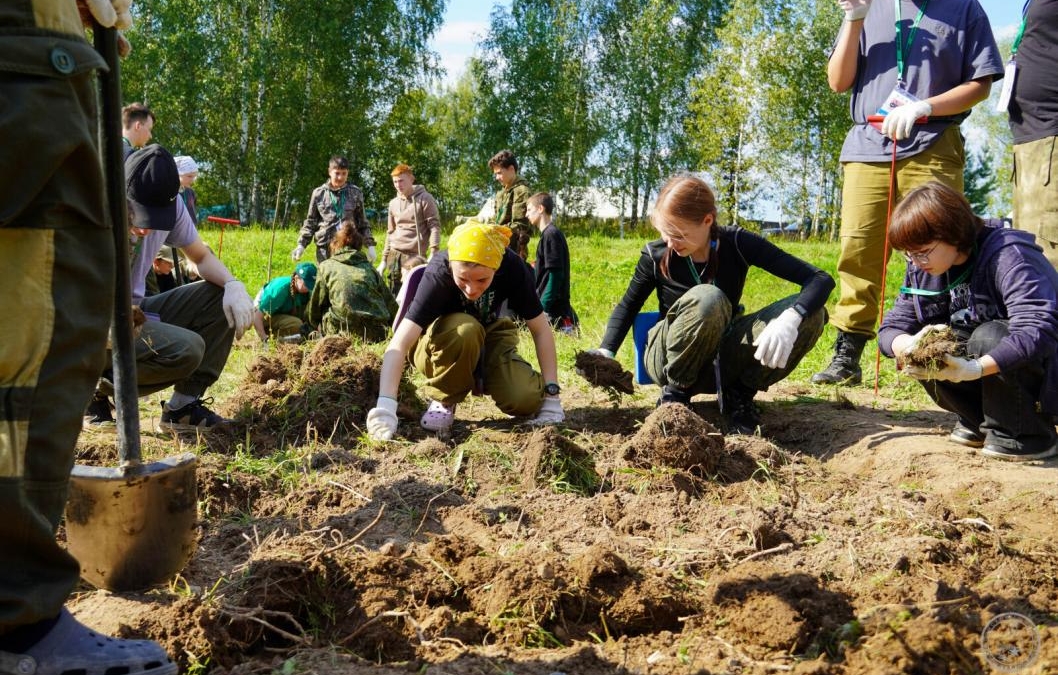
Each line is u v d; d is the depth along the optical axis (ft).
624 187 123.24
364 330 23.97
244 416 14.35
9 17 6.38
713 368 14.94
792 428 15.11
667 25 120.26
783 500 11.43
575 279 49.32
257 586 8.63
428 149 118.32
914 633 7.50
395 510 11.28
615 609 8.66
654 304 36.11
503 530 10.73
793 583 8.50
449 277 13.67
